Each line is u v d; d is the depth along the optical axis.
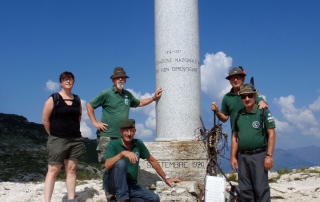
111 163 4.97
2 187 7.87
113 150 5.15
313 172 10.82
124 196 4.85
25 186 8.05
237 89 5.67
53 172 5.45
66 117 5.48
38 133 30.70
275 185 8.21
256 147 4.96
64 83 5.49
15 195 6.84
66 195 6.27
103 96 6.35
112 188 5.07
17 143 26.11
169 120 7.28
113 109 6.32
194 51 7.52
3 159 19.48
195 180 6.82
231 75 5.59
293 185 8.45
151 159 5.46
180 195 6.08
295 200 6.91
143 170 6.98
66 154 5.59
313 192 7.58
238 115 5.15
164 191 6.11
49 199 5.38
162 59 7.48
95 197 6.35
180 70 7.36
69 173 5.62
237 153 5.25
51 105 5.43
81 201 6.11
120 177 4.89
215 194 5.24
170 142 7.02
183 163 6.91
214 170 5.79
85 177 12.30
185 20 7.51
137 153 5.26
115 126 6.26
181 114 7.26
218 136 5.81
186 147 6.93
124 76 6.32
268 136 4.97
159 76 7.50
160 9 7.63
